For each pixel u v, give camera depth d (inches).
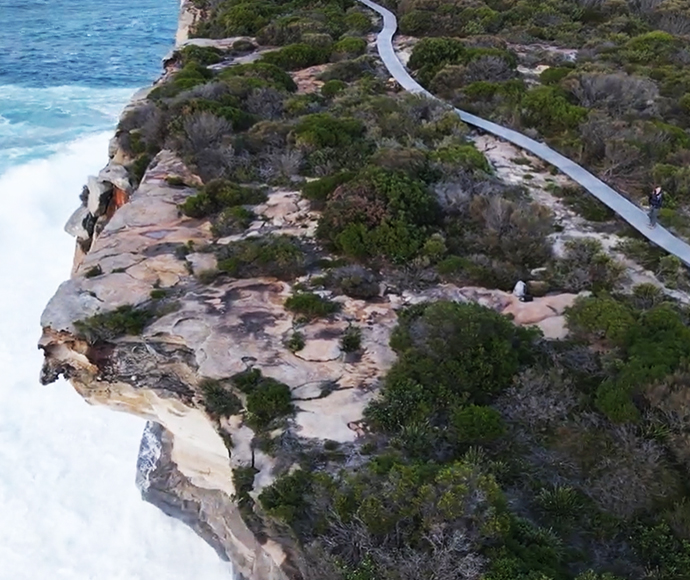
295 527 351.3
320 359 467.8
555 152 813.2
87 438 812.0
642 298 541.3
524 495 370.9
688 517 352.2
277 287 544.4
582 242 612.4
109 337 490.0
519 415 418.6
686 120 935.7
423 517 324.5
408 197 619.5
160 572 650.2
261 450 406.0
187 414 483.5
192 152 757.9
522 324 506.9
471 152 764.0
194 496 627.8
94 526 698.2
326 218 609.9
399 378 436.5
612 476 379.2
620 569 331.3
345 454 395.9
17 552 676.1
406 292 542.9
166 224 632.4
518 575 300.7
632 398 421.1
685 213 690.8
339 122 806.5
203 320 501.0
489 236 600.7
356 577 305.3
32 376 898.7
